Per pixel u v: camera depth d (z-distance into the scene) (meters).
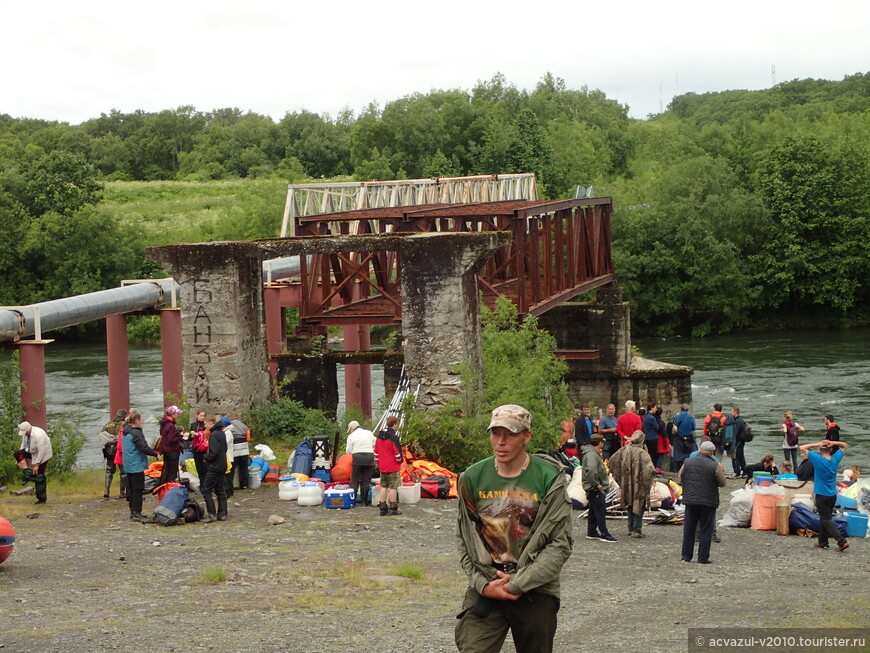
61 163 92.50
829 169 86.81
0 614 12.02
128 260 88.75
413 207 38.44
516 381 26.50
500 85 141.38
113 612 12.14
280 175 125.38
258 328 26.36
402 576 14.50
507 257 42.81
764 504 20.00
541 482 7.39
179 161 160.00
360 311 36.62
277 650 10.41
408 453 23.39
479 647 7.36
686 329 87.50
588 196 47.53
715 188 88.06
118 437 20.67
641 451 18.64
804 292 86.69
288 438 25.39
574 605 12.80
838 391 51.38
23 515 19.47
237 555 15.95
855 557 17.08
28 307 26.88
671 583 14.50
